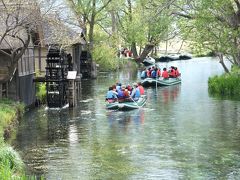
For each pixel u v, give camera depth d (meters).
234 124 27.56
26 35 29.98
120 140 24.11
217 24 35.12
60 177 18.31
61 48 31.72
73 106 33.75
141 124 28.00
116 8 57.91
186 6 34.59
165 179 18.05
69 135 25.28
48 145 23.17
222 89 39.81
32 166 19.73
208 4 32.69
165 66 67.44
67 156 21.19
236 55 38.41
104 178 18.20
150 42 64.38
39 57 38.78
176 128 26.80
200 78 52.31
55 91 33.28
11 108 27.92
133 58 68.00
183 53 83.12
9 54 28.42
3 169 15.77
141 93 35.50
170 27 38.12
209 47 36.53
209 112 31.50
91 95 39.53
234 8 36.62
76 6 50.34
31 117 30.08
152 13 35.72
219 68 63.12
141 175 18.48
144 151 21.92
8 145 22.12
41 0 27.33
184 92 41.41
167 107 33.78
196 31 36.25
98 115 30.89
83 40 46.56
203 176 18.31
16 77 30.27
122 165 19.80
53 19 28.02
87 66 52.16
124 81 49.19
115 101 33.25
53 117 30.16
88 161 20.39
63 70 32.94
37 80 33.28
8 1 25.34
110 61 59.53
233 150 21.91
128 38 65.31
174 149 22.22
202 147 22.52
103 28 60.75
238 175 18.39
